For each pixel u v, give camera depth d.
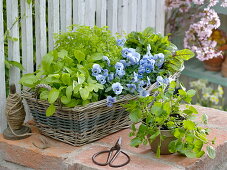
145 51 2.33
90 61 2.15
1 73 2.24
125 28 2.72
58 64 2.13
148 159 2.03
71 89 2.02
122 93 2.14
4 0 2.40
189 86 3.80
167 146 2.03
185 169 1.98
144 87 2.23
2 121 2.27
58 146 2.13
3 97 2.26
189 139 1.97
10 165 2.19
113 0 2.62
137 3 2.78
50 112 2.05
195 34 3.23
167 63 2.30
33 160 2.12
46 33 2.53
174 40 3.57
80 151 2.09
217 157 2.18
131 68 2.21
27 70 2.33
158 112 1.97
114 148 2.07
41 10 2.32
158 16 2.94
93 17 2.55
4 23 2.41
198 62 3.64
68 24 2.44
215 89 3.83
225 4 3.07
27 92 2.15
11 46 2.27
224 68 3.47
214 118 2.47
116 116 2.19
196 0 3.13
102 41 2.26
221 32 3.49
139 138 2.02
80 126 2.07
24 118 2.21
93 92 2.12
